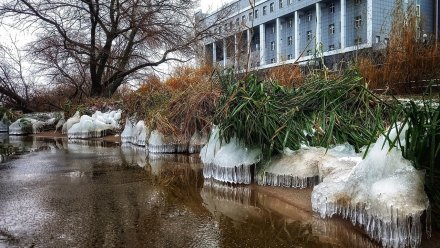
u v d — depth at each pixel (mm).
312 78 5066
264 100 4043
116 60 18312
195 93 6688
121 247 2318
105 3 15844
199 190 3809
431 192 2373
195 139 6582
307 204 3094
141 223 2775
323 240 2387
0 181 4383
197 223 2768
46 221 2834
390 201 2197
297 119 4078
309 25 37562
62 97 18438
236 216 2922
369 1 27188
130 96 9805
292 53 39906
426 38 7406
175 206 3234
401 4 7789
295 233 2521
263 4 41969
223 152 4160
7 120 15352
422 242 2197
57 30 15305
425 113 2484
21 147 8516
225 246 2324
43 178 4551
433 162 2262
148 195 3639
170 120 6836
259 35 44062
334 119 3785
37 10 14750
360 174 2547
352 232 2480
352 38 30578
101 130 10836
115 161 5898
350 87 4238
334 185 2746
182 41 16391
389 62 6941
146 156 6387
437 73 6379
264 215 2926
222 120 4301
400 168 2350
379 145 2557
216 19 17266
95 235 2529
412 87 6723
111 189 3906
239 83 4492
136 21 15469
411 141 2385
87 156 6602
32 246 2350
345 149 3598
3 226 2727
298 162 3609
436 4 24438
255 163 3936
